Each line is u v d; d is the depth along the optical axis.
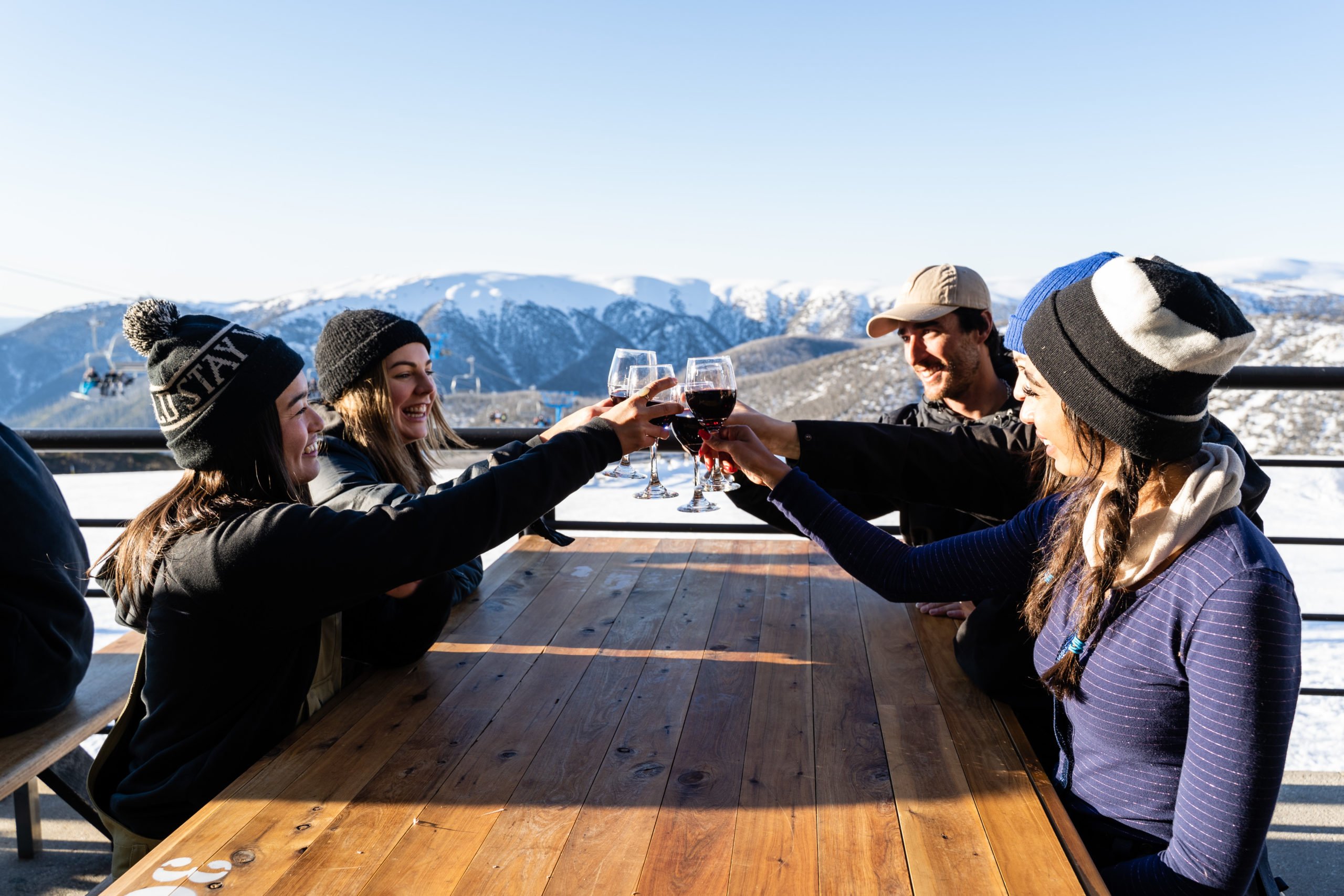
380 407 1.82
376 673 1.52
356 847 1.00
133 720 1.39
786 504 1.49
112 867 1.38
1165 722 1.06
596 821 1.05
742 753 1.22
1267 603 0.94
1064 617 1.18
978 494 1.62
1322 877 1.94
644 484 2.03
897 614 1.81
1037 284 1.16
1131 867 1.06
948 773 1.16
